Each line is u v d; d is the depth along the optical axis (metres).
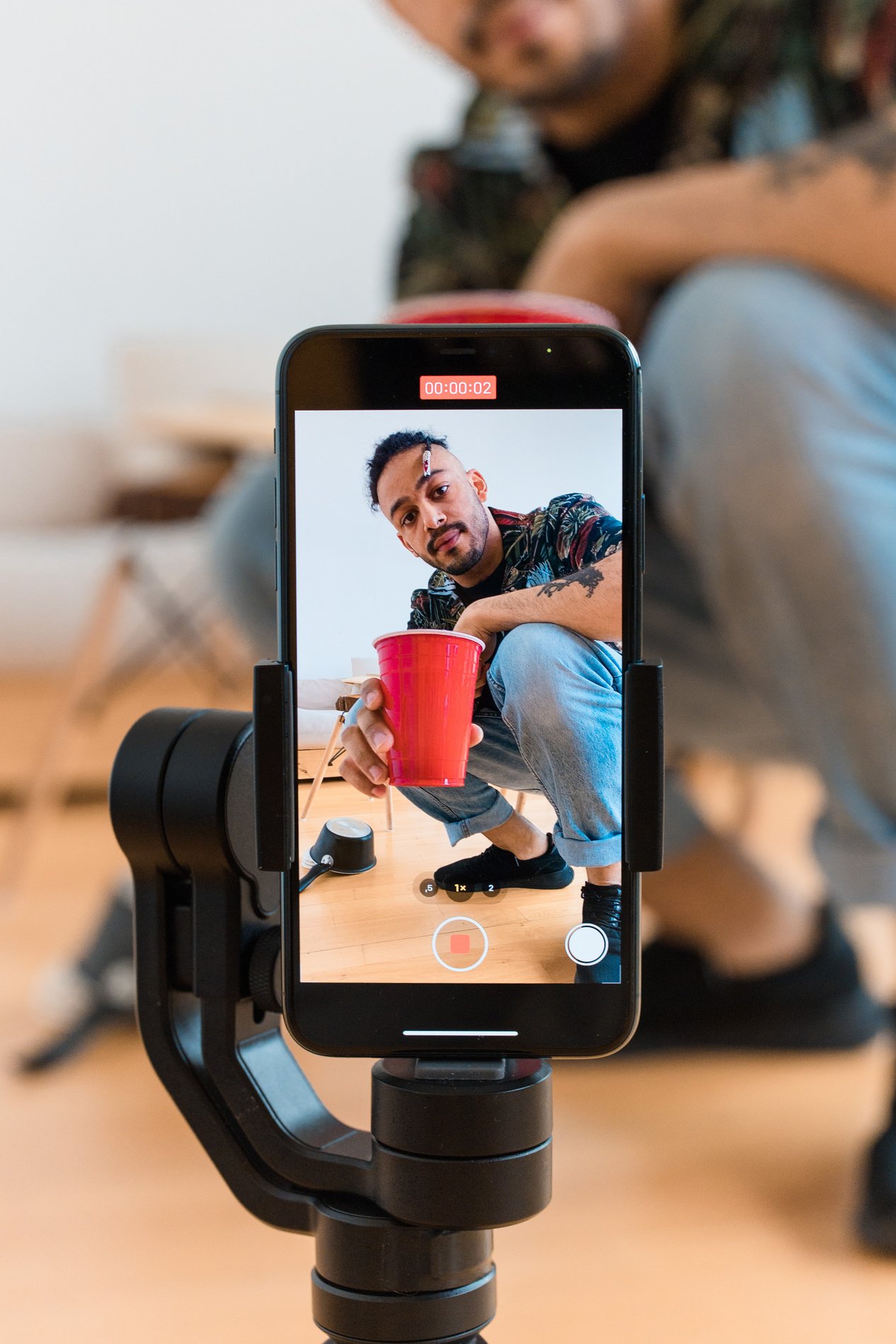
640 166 1.03
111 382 2.83
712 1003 0.99
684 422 0.78
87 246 3.41
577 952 0.37
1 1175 0.77
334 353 0.39
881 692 0.72
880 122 0.77
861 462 0.73
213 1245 0.68
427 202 1.16
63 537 2.37
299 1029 0.37
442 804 0.38
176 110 3.45
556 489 0.38
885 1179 0.67
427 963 0.37
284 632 0.38
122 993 1.00
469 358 0.39
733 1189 0.74
